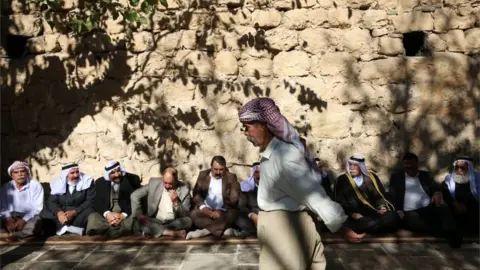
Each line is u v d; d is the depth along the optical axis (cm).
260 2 534
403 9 532
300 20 534
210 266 380
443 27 529
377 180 496
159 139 548
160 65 543
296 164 224
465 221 464
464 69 531
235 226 467
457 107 532
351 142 540
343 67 536
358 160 491
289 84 539
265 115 233
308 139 541
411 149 536
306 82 538
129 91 546
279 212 230
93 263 391
